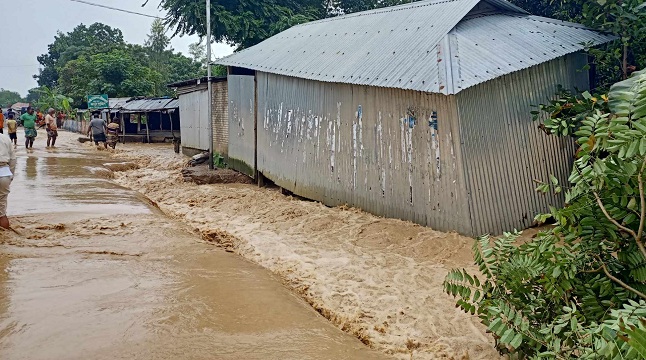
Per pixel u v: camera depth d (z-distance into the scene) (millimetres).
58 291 4992
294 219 9500
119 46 48844
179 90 20438
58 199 9836
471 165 7422
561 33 8633
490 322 3918
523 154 7934
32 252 6250
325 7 24656
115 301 4816
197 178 14273
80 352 3809
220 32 20344
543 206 8172
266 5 20906
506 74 7441
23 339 3969
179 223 8602
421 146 8062
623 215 3504
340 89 9812
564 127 6875
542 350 3775
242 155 14562
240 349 4051
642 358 2500
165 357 3816
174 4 19953
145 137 29297
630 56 8641
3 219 7125
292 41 12953
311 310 5203
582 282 3830
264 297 5238
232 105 15016
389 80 7988
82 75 43094
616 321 2799
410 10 10555
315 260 7242
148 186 14039
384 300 5844
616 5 8125
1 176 6965
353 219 9055
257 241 8227
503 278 4129
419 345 4797
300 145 11320
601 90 8000
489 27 8688
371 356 4266
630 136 3215
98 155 20312
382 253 7461
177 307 4770
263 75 12883
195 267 6078
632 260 3584
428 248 7383
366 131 9227
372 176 9219
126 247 6723
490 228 7586
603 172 3434
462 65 7277
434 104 7688
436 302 5805
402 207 8625
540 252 3844
